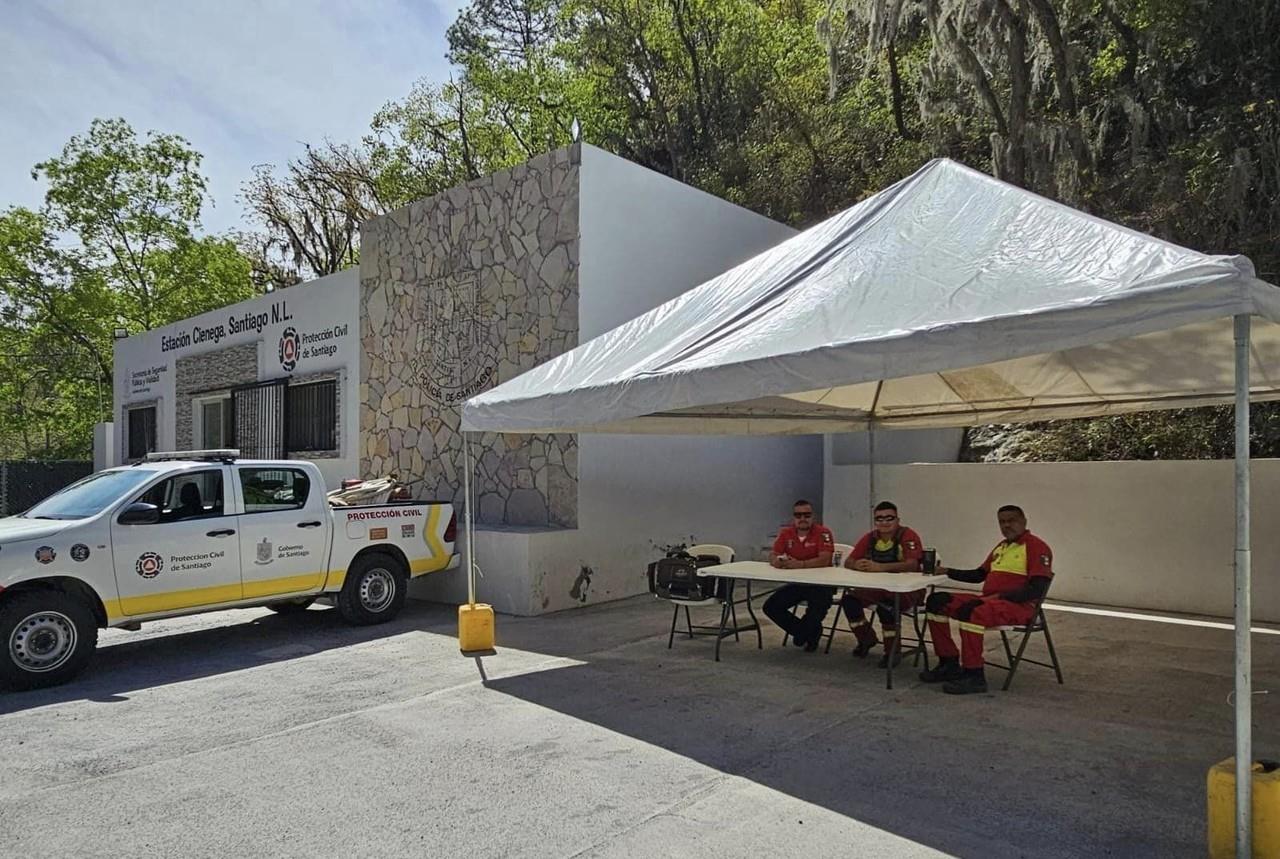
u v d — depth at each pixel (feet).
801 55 80.53
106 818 14.94
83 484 28.58
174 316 105.40
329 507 30.40
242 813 15.02
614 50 90.84
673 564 26.73
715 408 28.07
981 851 12.97
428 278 41.96
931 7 49.78
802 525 26.45
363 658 26.55
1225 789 12.34
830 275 20.67
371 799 15.49
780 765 16.75
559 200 35.94
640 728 19.19
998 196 20.40
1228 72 43.80
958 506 39.34
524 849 13.37
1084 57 48.06
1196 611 32.91
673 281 39.01
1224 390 26.58
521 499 36.88
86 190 100.32
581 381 22.75
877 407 32.19
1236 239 40.19
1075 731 18.54
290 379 50.29
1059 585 36.40
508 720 19.98
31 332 102.58
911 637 28.63
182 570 26.27
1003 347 14.76
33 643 23.36
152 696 22.80
